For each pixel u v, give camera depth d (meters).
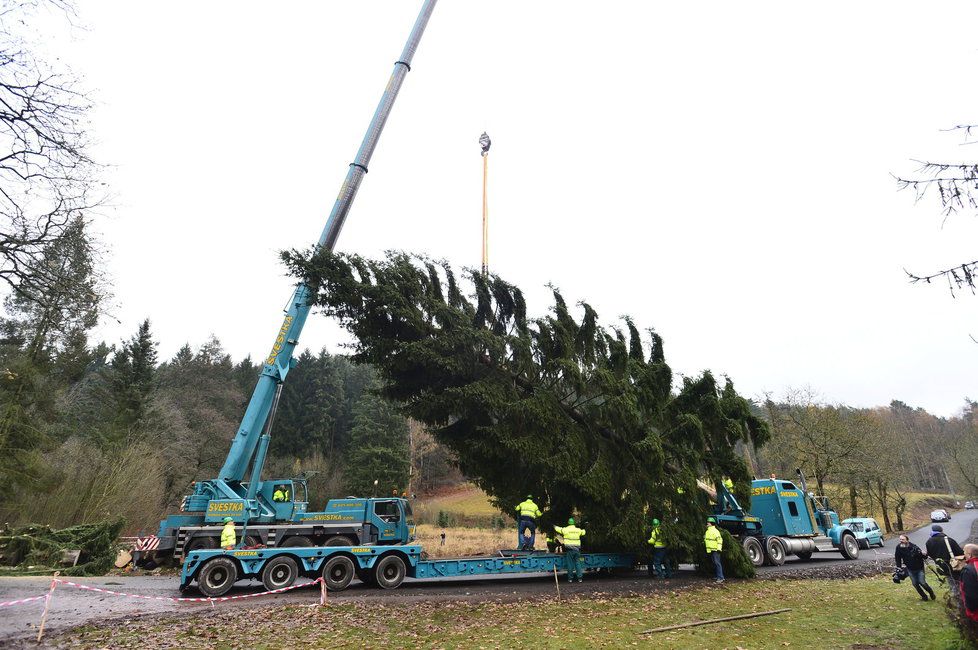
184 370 65.75
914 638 9.32
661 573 18.17
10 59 9.44
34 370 24.41
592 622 11.23
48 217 12.09
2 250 11.77
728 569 18.16
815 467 39.75
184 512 17.83
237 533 16.98
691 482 18.67
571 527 17.45
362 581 16.62
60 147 10.62
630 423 18.78
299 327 19.17
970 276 6.79
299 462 64.06
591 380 19.41
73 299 13.56
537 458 17.50
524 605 13.06
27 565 20.03
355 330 18.47
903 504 44.72
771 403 43.78
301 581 16.80
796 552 22.55
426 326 18.25
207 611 12.04
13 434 23.70
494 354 18.36
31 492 24.64
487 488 20.02
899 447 48.72
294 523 17.59
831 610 12.16
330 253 17.61
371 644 9.44
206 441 53.03
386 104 23.73
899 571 15.20
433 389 18.80
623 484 18.94
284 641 9.59
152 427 47.34
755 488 24.09
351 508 18.14
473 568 16.36
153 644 9.30
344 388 79.06
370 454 61.22
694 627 10.67
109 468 31.30
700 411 20.33
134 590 15.55
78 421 44.16
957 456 48.50
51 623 10.82
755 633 10.10
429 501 71.69
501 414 17.75
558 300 20.58
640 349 21.75
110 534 22.70
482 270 21.17
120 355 48.62
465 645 9.41
